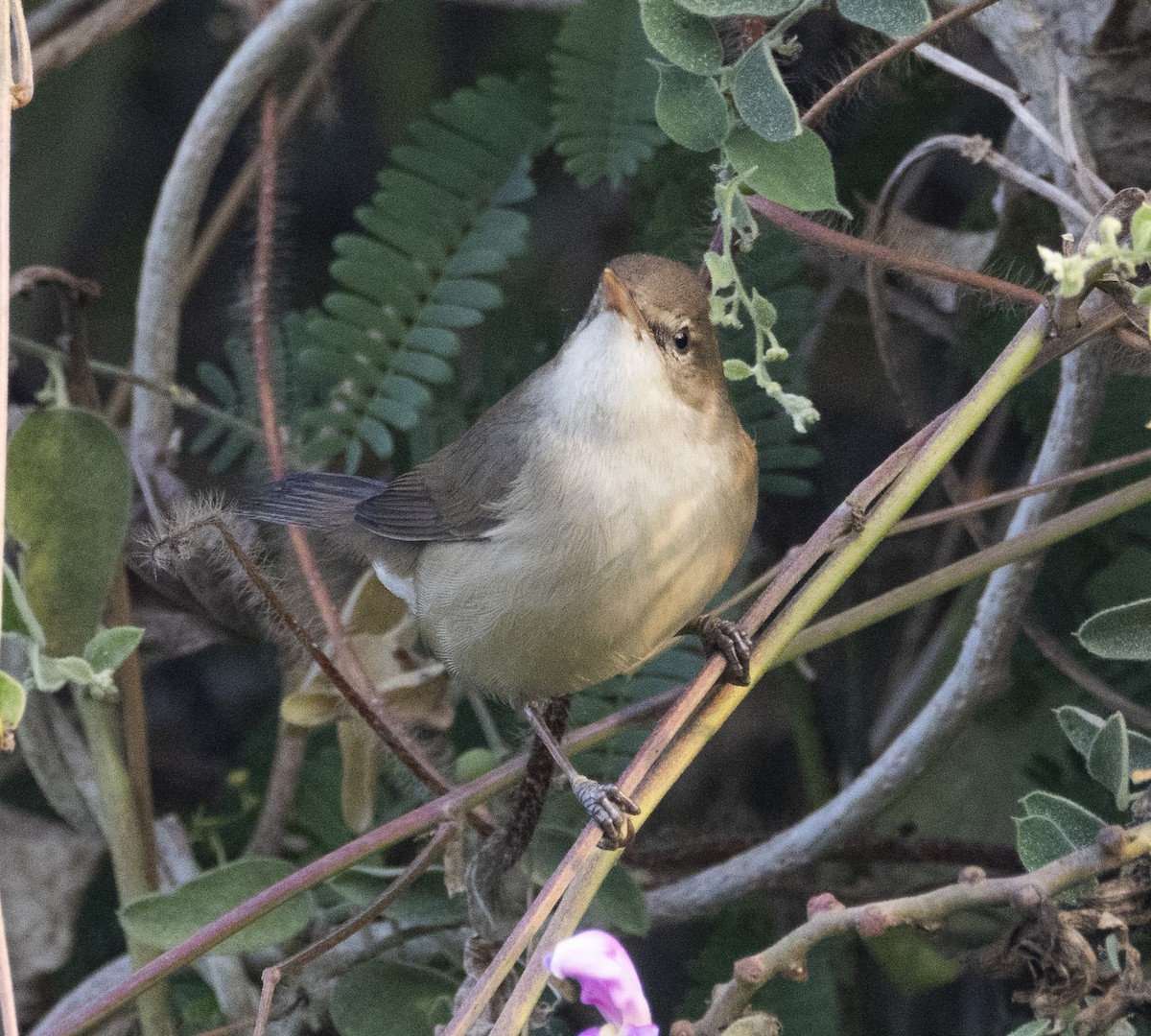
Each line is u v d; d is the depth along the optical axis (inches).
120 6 301.6
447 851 223.0
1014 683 296.2
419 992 246.8
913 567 327.3
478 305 295.4
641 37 293.3
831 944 283.1
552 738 223.9
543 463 236.1
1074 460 250.7
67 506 259.6
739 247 231.0
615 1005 153.2
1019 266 279.3
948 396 323.9
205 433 321.1
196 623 295.0
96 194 369.1
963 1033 293.0
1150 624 195.2
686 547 232.4
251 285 326.6
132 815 267.9
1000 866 272.7
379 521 263.7
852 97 253.3
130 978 205.6
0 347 175.5
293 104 323.3
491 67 344.5
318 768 305.1
